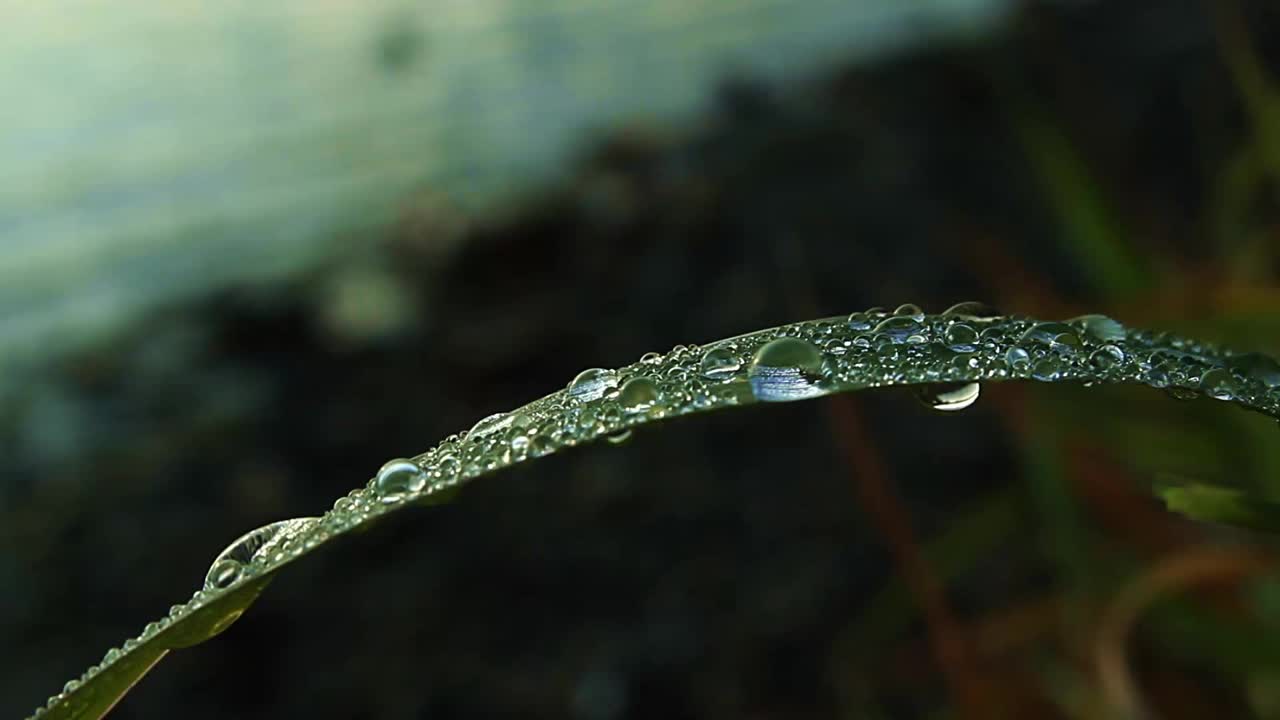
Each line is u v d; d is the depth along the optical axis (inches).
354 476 18.5
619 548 15.4
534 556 15.5
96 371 21.3
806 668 12.7
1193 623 8.4
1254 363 5.7
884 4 29.1
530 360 20.7
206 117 23.8
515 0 27.1
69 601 16.0
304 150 24.6
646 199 24.3
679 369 5.7
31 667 14.9
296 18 25.1
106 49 22.9
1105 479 9.5
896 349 5.7
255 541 5.5
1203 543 9.4
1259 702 8.4
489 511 16.6
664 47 28.0
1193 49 22.2
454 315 22.2
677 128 26.3
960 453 15.3
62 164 22.1
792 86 27.3
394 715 13.2
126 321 22.2
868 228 21.6
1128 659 9.1
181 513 17.8
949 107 24.9
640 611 14.1
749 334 5.8
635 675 13.0
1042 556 12.3
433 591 15.2
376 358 21.5
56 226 21.9
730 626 13.6
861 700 11.1
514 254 23.5
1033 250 18.6
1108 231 10.1
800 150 24.7
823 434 17.0
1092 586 9.4
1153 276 10.1
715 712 12.4
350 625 14.8
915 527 13.9
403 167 25.3
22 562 16.8
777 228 22.0
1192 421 8.8
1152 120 20.3
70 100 22.4
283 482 18.4
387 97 25.6
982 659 9.2
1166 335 5.8
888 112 25.0
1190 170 18.4
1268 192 10.9
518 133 26.4
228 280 23.3
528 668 13.6
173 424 20.1
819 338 5.8
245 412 20.1
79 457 19.3
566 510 16.4
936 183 22.3
